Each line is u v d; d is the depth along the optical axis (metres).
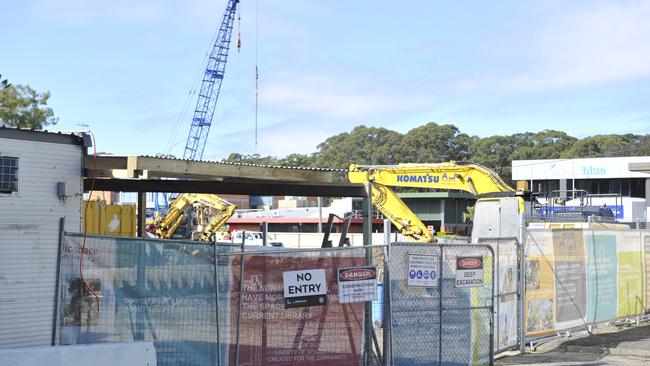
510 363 11.93
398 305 9.96
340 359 9.37
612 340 14.04
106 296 8.13
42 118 48.53
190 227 41.19
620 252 16.42
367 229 14.87
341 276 9.42
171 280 8.40
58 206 11.07
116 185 14.02
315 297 9.22
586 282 15.04
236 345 8.66
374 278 9.67
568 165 72.06
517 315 13.09
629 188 70.75
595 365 11.74
